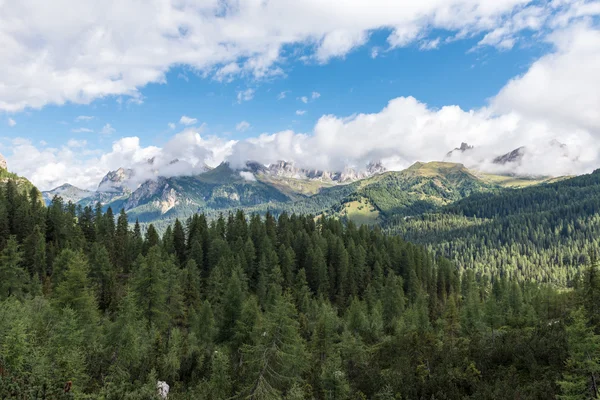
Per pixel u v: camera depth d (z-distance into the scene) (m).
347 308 94.06
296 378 34.41
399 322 71.44
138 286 55.31
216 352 38.38
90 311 49.94
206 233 119.75
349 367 44.19
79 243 100.69
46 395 18.27
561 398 26.00
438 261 159.62
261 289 96.75
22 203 112.69
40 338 29.78
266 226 142.62
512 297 97.75
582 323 26.44
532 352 35.78
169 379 35.28
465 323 71.62
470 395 30.06
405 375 35.34
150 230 117.50
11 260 63.38
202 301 84.56
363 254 127.56
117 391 25.34
